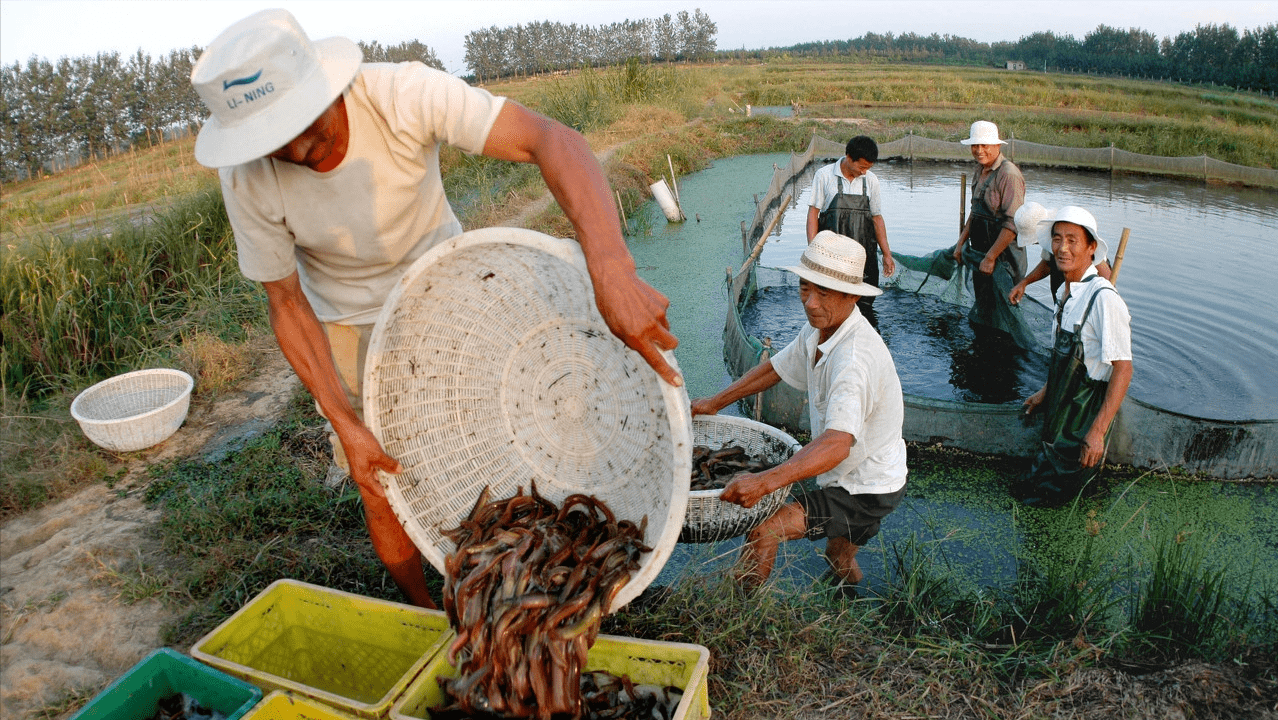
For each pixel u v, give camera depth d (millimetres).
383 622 2928
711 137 19328
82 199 12227
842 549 3689
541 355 2619
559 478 2664
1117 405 3910
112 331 6609
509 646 2256
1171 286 7719
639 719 2555
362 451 2482
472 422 2719
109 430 4715
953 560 3861
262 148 1953
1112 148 14961
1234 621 3221
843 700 2838
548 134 2240
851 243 3311
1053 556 3818
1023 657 3037
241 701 2545
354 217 2467
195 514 4074
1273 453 4277
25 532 4180
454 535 2568
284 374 6078
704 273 9008
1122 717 2717
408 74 2328
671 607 3250
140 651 3221
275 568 3684
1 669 3168
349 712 2463
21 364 6172
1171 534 3889
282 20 2010
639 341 2023
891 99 30578
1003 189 6418
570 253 2133
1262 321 6723
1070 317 4066
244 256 2453
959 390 5684
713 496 3141
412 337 2547
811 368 3625
